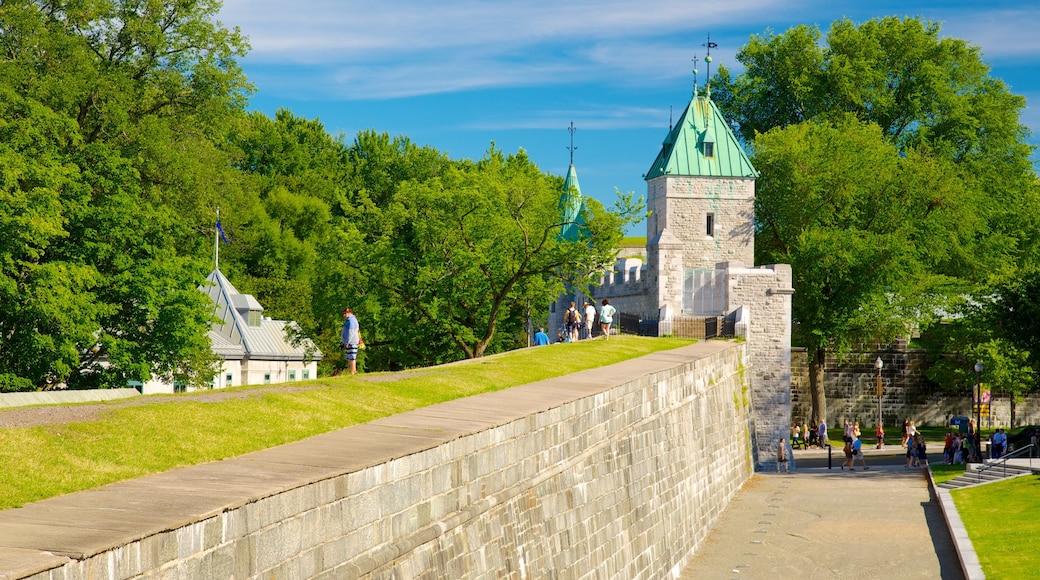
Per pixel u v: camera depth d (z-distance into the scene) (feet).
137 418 54.54
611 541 86.02
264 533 41.09
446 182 188.03
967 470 160.35
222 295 225.97
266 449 53.11
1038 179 266.77
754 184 211.00
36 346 127.75
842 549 120.57
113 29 177.27
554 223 174.60
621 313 184.44
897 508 140.67
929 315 212.84
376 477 48.98
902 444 215.51
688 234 207.21
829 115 253.85
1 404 77.46
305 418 61.62
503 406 73.72
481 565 59.41
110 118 161.48
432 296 179.01
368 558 47.73
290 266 294.05
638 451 96.68
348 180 345.10
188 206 174.40
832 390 242.58
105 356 157.48
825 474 172.14
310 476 45.16
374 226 185.26
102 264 146.72
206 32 179.32
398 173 339.98
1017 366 223.10
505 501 64.28
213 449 50.90
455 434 58.75
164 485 43.32
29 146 144.56
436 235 176.35
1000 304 178.29
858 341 228.63
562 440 75.97
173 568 36.32
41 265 129.29
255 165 346.74
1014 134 259.39
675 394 113.80
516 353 123.44
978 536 116.06
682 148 208.64
